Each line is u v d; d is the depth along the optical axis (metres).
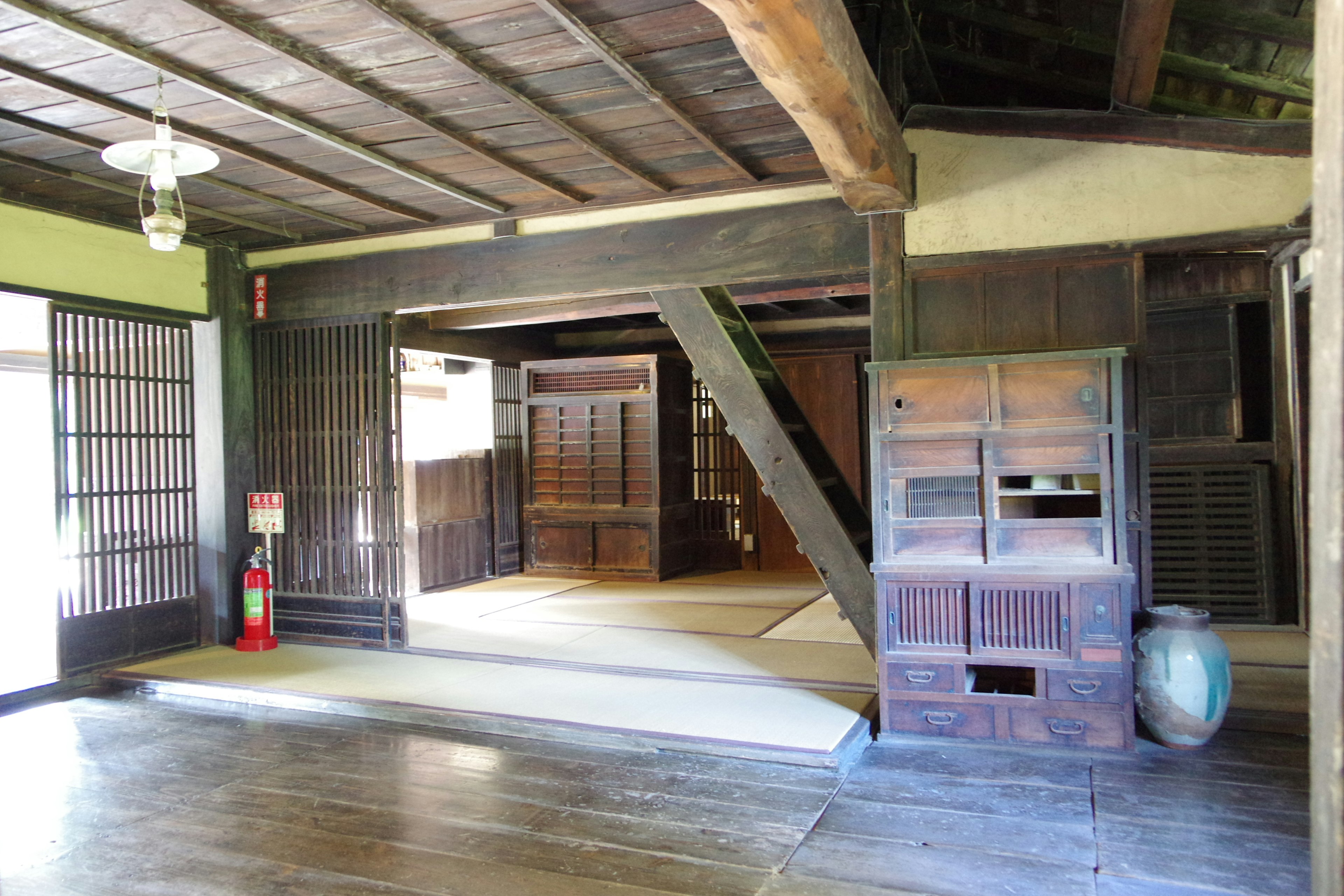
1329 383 0.94
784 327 8.38
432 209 5.14
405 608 5.51
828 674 4.68
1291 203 3.70
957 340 4.14
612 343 9.17
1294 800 3.14
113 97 3.47
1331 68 0.94
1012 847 2.83
